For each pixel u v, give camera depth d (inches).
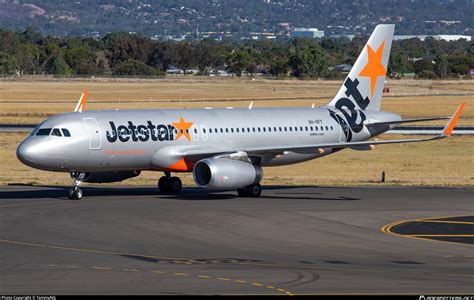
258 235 6742.1
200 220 7445.9
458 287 4783.5
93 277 5054.1
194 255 5861.2
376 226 7249.0
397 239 6628.9
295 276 5098.4
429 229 7116.1
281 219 7564.0
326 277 5073.8
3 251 5954.7
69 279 4987.7
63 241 6368.1
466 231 7032.5
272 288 4736.7
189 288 4734.3
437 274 5206.7
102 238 6515.8
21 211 7864.2
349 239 6609.3
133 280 4963.1
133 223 7234.3
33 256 5777.6
